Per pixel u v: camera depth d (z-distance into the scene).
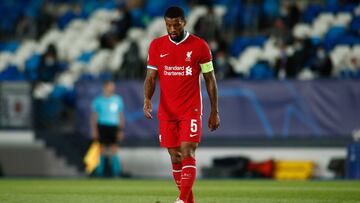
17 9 99.00
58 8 99.25
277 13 83.69
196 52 27.06
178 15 26.55
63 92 76.81
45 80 78.81
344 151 68.00
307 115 69.00
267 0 84.56
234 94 70.44
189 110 27.05
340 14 83.06
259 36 81.88
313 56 73.88
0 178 68.94
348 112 68.12
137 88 71.94
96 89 72.69
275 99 69.75
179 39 27.19
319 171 68.50
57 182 58.53
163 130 27.73
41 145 74.31
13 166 74.81
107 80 72.19
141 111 71.88
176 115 27.22
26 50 92.06
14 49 92.88
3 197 37.38
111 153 69.19
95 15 93.50
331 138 68.44
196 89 27.25
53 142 74.25
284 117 69.56
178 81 27.12
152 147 71.88
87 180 63.16
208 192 43.66
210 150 70.62
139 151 72.25
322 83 68.75
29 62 89.75
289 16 80.50
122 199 35.97
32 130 74.44
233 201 35.25
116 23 84.94
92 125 70.69
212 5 87.75
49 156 74.12
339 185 52.53
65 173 73.88
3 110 74.94
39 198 36.62
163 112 27.58
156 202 31.94
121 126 67.50
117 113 66.69
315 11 83.62
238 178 67.19
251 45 80.25
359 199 37.06
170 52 27.16
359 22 79.88
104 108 66.38
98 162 68.81
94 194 40.97
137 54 76.19
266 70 75.25
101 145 67.69
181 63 27.06
